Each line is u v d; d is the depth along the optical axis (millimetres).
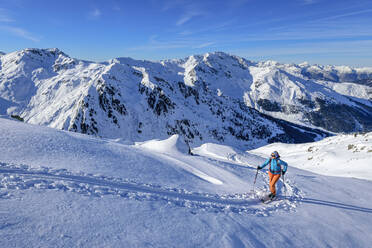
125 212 4730
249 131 193125
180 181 9492
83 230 3691
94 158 9820
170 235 4211
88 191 5461
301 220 6516
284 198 8805
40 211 3936
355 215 7531
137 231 4090
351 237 5754
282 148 74812
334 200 9234
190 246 3984
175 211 5426
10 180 5125
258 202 8180
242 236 4785
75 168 7789
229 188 9734
